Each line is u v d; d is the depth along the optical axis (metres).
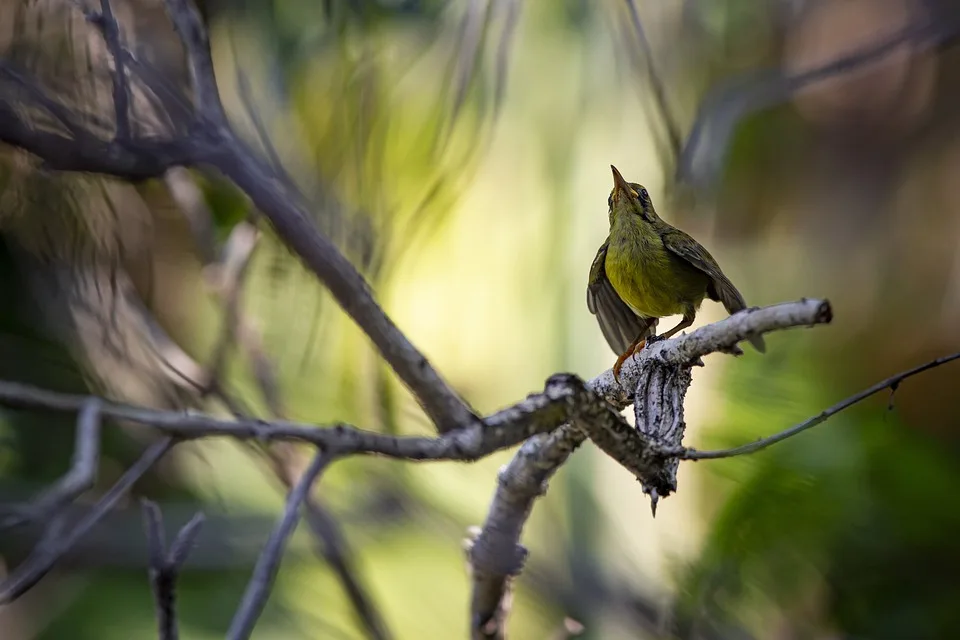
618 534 10.81
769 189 13.93
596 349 11.59
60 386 11.20
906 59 14.80
